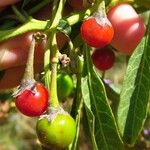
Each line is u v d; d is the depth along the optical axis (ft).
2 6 0.52
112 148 0.48
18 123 1.33
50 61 0.46
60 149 0.45
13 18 0.52
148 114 0.83
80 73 0.50
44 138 0.44
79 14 0.47
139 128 0.47
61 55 0.46
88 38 0.44
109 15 0.56
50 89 0.45
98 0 0.44
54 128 0.44
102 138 0.48
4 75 0.61
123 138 0.47
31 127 1.35
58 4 0.49
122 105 0.47
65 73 0.53
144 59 0.47
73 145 0.49
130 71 0.47
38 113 0.44
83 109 0.57
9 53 0.56
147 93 0.47
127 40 0.56
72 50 0.48
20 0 0.53
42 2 0.52
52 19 0.47
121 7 0.56
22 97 0.44
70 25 0.47
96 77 0.48
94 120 0.47
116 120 0.50
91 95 0.48
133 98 0.47
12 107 0.83
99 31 0.43
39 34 0.45
